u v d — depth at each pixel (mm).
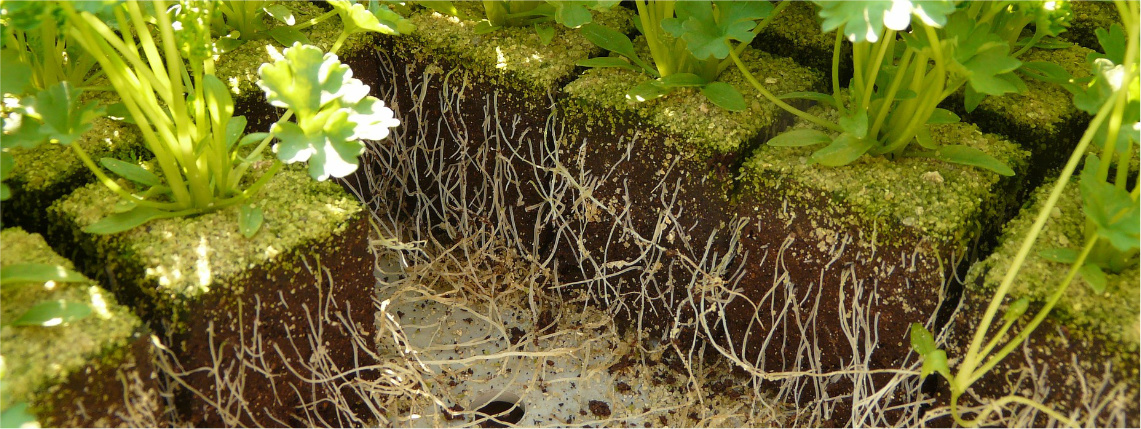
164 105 233
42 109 192
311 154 196
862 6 185
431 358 258
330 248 212
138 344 190
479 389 252
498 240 281
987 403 212
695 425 244
